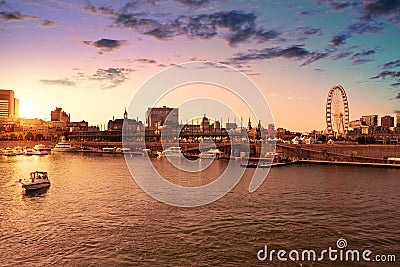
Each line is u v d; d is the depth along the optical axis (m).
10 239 43.34
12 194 71.81
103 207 59.28
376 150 144.25
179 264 36.44
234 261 37.28
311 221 50.97
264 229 47.09
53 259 37.56
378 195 70.88
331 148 154.38
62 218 52.44
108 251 39.59
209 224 49.34
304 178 97.62
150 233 45.50
